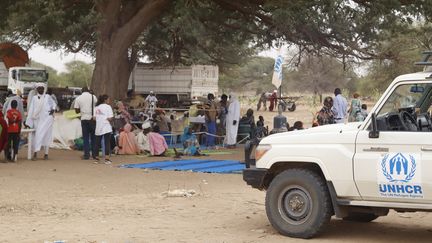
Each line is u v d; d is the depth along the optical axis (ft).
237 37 105.91
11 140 51.49
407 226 28.60
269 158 25.80
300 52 80.12
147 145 59.93
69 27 97.25
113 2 73.82
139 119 74.02
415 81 23.72
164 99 143.84
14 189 38.01
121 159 55.83
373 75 123.85
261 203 33.99
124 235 25.41
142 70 145.48
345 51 77.41
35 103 53.36
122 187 39.73
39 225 27.48
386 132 23.52
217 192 37.86
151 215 30.19
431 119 25.67
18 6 72.74
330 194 24.56
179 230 26.66
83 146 57.21
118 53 74.49
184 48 142.10
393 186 23.09
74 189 38.60
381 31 78.74
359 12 72.74
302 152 25.02
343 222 29.43
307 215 24.93
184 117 75.82
